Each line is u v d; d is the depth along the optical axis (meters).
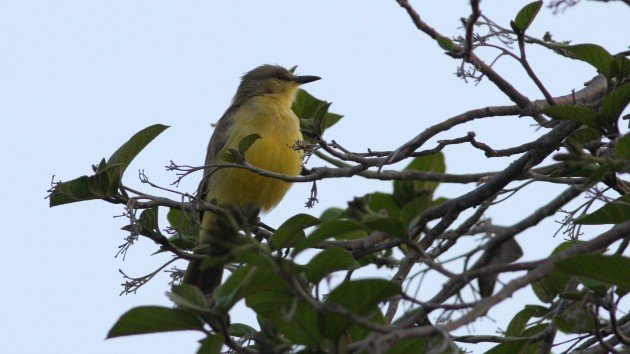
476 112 9.05
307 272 6.72
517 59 8.66
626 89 7.51
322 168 8.65
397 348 6.89
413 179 8.42
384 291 6.34
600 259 6.17
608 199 7.51
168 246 10.02
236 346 6.77
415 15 8.18
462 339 9.01
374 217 6.23
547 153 9.12
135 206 9.74
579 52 8.74
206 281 11.66
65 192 9.65
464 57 7.95
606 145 8.57
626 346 7.64
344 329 6.31
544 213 6.80
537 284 9.61
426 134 8.79
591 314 7.60
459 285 7.00
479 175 8.42
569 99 9.98
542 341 8.52
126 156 9.84
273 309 6.77
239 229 6.78
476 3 7.42
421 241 9.16
